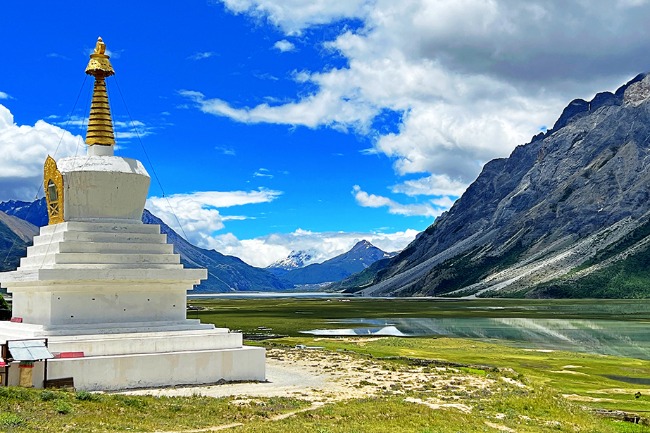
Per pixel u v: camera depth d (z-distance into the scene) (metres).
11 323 36.91
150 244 37.09
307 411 28.08
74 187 36.62
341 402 30.36
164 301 36.88
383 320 105.75
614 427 30.83
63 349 31.70
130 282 35.59
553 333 82.50
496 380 39.00
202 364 34.62
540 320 105.06
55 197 37.53
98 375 31.61
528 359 55.19
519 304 172.00
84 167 36.59
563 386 42.50
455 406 31.19
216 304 186.25
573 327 91.38
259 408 28.50
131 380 32.50
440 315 120.12
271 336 74.75
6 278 36.88
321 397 31.84
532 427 28.23
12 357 28.72
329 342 66.31
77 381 31.06
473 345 65.69
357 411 28.27
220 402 29.30
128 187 37.72
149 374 33.03
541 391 36.66
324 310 141.25
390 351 58.19
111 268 35.03
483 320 105.62
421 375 40.00
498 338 75.94
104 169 36.91
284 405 29.41
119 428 23.52
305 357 47.56
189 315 119.25
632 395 39.56
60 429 22.61
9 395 25.91
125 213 37.97
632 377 47.09
